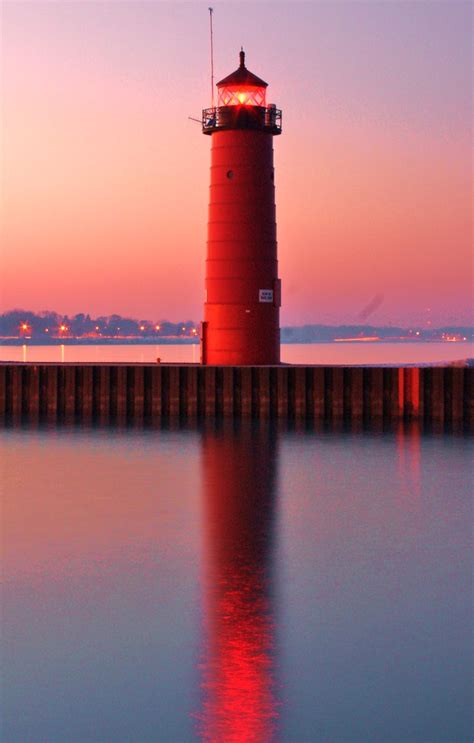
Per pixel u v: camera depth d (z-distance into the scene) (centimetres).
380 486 3525
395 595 2217
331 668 1792
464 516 3034
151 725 1588
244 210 5597
